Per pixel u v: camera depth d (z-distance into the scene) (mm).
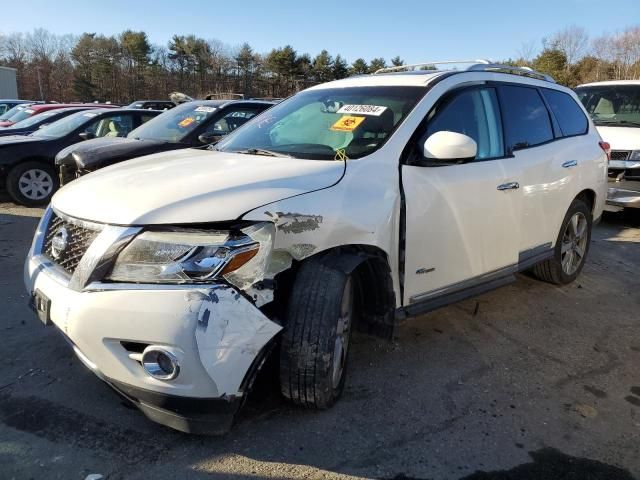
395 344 3875
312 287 2711
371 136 3377
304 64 73062
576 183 4875
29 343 3672
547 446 2779
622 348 3971
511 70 4477
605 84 9680
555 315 4551
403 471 2551
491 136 3977
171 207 2467
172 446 2652
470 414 3035
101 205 2604
